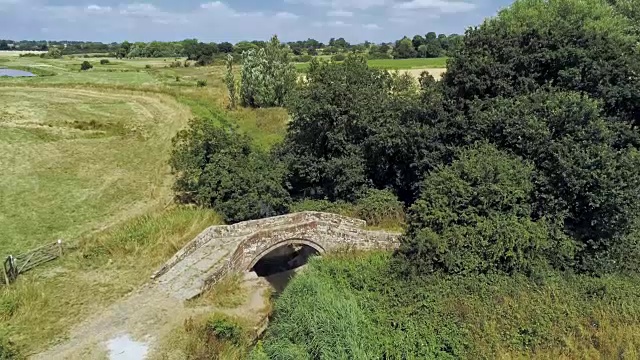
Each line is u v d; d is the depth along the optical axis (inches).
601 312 690.2
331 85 1203.2
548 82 997.2
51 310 749.3
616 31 1162.0
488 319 685.3
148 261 898.7
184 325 729.0
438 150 1059.9
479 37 1069.8
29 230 999.6
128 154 1594.5
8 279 794.2
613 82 994.7
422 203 866.8
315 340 645.3
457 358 634.2
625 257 823.7
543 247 783.1
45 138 1711.4
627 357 612.1
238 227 1000.9
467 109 1058.1
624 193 771.4
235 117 2025.1
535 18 1211.9
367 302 743.1
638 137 917.8
